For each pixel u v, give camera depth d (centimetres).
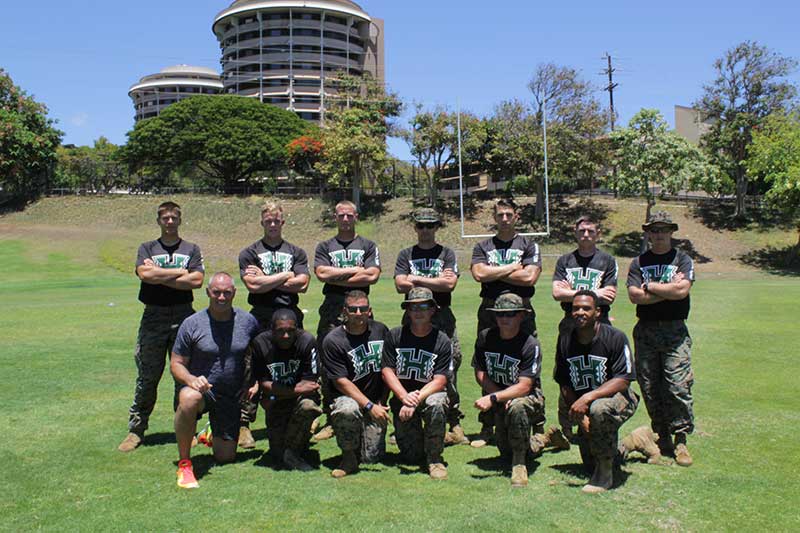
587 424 450
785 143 3120
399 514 397
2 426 591
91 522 383
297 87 7581
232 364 506
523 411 464
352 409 474
